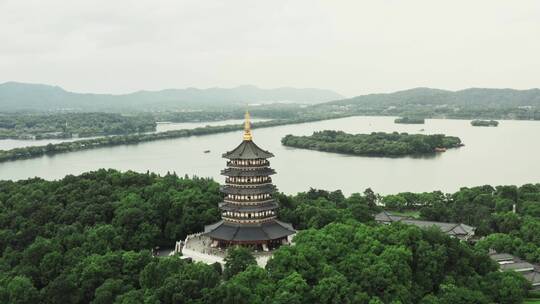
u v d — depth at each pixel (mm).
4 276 179625
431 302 166750
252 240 196875
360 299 158500
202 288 157250
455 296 169750
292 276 161750
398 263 174125
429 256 183750
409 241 189500
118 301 154250
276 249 197875
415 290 175500
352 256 175750
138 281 173750
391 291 167250
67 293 167000
